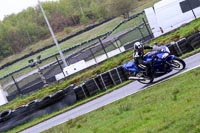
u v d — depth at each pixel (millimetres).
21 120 38188
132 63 27172
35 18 178750
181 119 13555
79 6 177625
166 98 18688
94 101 32375
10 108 46656
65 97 37875
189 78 21219
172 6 54125
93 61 57719
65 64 57844
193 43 36562
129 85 32031
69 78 50719
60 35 158500
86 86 37594
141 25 56844
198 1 53156
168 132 12891
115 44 56938
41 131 27672
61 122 28500
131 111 19719
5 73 94812
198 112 13305
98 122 20641
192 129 12273
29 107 38125
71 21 163375
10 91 64125
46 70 64250
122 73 36875
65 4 180250
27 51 159625
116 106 22766
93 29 108312
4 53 163875
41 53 100188
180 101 16656
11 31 170500
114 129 16953
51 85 50344
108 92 33875
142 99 21344
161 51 26188
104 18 143500
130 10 120125
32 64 58688
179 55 36406
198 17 52688
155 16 55719
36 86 54875
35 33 169750
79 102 36969
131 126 16297
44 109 38062
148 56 26297
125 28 83562
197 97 15938
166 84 22859
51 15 175125
